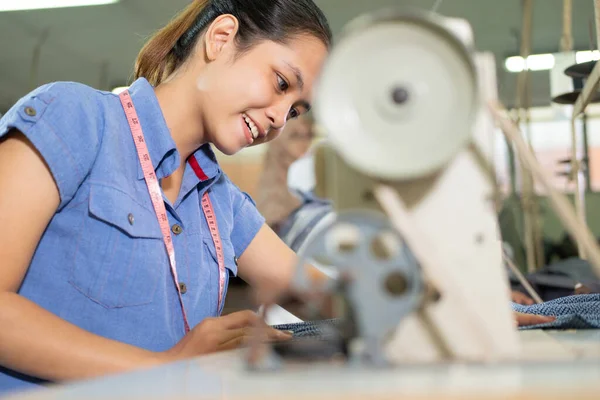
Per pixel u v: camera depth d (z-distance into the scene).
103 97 1.07
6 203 0.83
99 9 4.48
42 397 0.38
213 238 1.21
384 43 0.48
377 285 0.47
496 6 4.20
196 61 1.13
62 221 0.96
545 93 4.66
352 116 0.48
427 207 0.54
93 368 0.74
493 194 0.55
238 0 1.10
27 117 0.88
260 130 1.09
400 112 0.48
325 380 0.41
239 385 0.40
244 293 2.29
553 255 3.45
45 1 4.37
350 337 0.51
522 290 1.82
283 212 2.03
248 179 3.65
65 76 5.73
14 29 4.82
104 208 0.98
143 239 1.01
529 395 0.35
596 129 4.42
